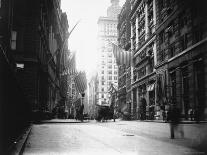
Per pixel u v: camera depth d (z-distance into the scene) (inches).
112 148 346.0
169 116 484.7
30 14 1346.0
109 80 5910.4
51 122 1096.2
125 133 594.6
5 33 810.2
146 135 548.1
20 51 1305.4
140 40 2593.5
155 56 2068.2
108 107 1417.3
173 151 315.6
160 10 2000.5
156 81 1967.3
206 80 1106.7
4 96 207.9
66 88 3666.3
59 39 2910.9
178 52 1604.3
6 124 223.8
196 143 360.5
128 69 2992.1
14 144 295.9
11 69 228.5
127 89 3019.2
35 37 1338.6
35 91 1289.4
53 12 2214.6
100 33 6072.8
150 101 2183.8
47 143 393.1
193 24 1375.5
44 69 1667.1
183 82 1488.7
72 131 633.6
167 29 1790.1
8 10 839.1
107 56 5979.3
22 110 424.2
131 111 2805.1
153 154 294.7
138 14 2687.0
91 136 514.6
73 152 309.9
